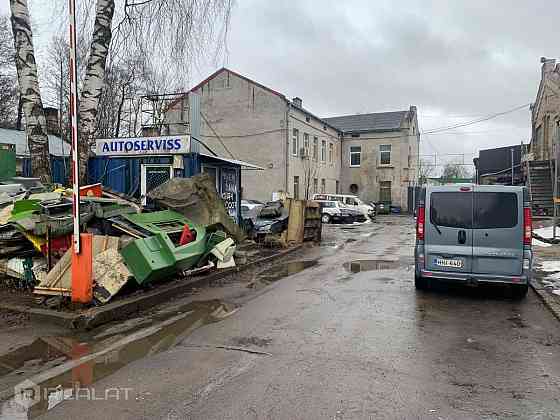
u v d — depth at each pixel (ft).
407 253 46.44
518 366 15.17
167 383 13.51
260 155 105.50
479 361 15.60
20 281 23.89
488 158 131.95
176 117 89.20
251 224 51.42
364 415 11.59
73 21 19.93
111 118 96.43
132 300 21.93
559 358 15.99
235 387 13.20
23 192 29.94
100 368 14.73
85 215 24.68
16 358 15.65
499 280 24.54
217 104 108.78
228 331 18.80
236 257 37.17
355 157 150.41
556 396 12.87
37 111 34.06
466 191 25.26
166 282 26.99
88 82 34.81
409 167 150.41
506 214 24.63
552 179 83.56
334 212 97.19
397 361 15.46
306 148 118.32
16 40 33.42
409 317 21.25
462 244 25.08
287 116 103.96
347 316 21.33
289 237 51.96
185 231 27.37
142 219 27.20
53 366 14.93
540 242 52.47
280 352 16.24
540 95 97.71
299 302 24.17
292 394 12.76
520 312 22.38
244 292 26.71
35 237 23.91
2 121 102.01
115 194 33.09
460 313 22.07
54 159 45.91
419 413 11.75
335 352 16.28
